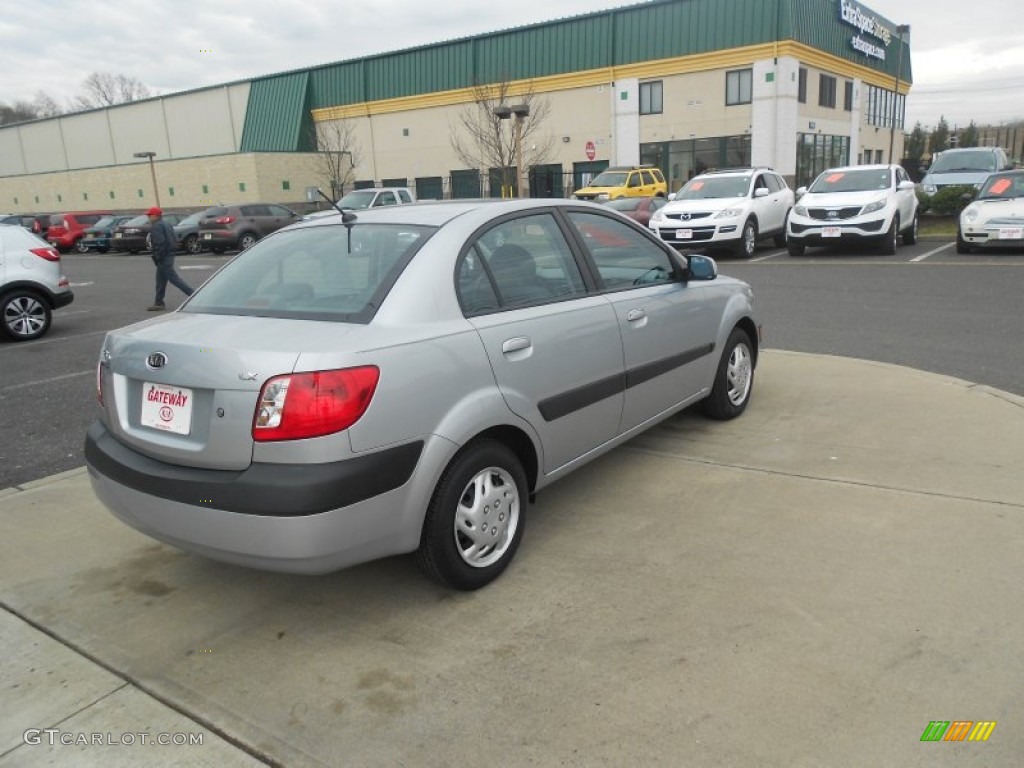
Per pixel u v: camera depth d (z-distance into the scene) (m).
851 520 3.85
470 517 3.30
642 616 3.14
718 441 5.06
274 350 2.84
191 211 42.25
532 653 2.94
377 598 3.39
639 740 2.46
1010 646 2.83
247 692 2.80
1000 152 22.53
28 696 2.82
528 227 3.88
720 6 32.19
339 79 43.03
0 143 58.12
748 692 2.65
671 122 34.22
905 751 2.37
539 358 3.57
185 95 47.19
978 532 3.65
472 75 38.47
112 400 3.26
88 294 15.52
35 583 3.60
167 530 3.01
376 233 3.56
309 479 2.74
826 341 7.96
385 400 2.89
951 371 6.57
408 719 2.62
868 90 41.88
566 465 3.88
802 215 15.25
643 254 4.66
